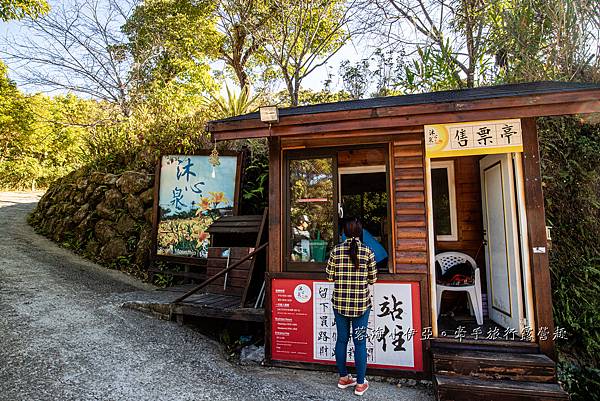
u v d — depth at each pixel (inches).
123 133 318.3
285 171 150.3
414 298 132.3
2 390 104.0
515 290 138.0
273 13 406.6
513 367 115.6
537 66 213.2
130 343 144.1
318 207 146.3
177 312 170.6
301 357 141.3
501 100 118.8
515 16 224.1
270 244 148.3
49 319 155.1
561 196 180.5
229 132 146.8
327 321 139.5
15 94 543.8
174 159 244.8
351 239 124.1
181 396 112.0
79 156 393.7
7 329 140.6
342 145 144.7
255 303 169.6
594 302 157.0
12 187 600.1
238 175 227.3
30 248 271.9
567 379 137.9
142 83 447.2
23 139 567.5
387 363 132.4
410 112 126.0
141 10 474.0
